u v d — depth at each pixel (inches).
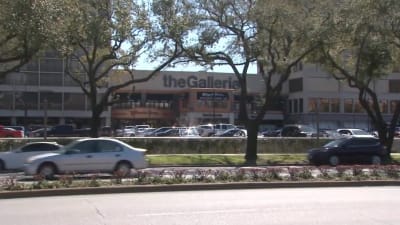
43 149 1037.8
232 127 2923.2
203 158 1386.6
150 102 4296.3
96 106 1413.6
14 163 1025.5
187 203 547.8
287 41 1437.0
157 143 1573.6
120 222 429.7
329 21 1349.7
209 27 1348.4
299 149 1710.1
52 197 608.7
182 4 1333.7
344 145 1227.9
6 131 2297.0
